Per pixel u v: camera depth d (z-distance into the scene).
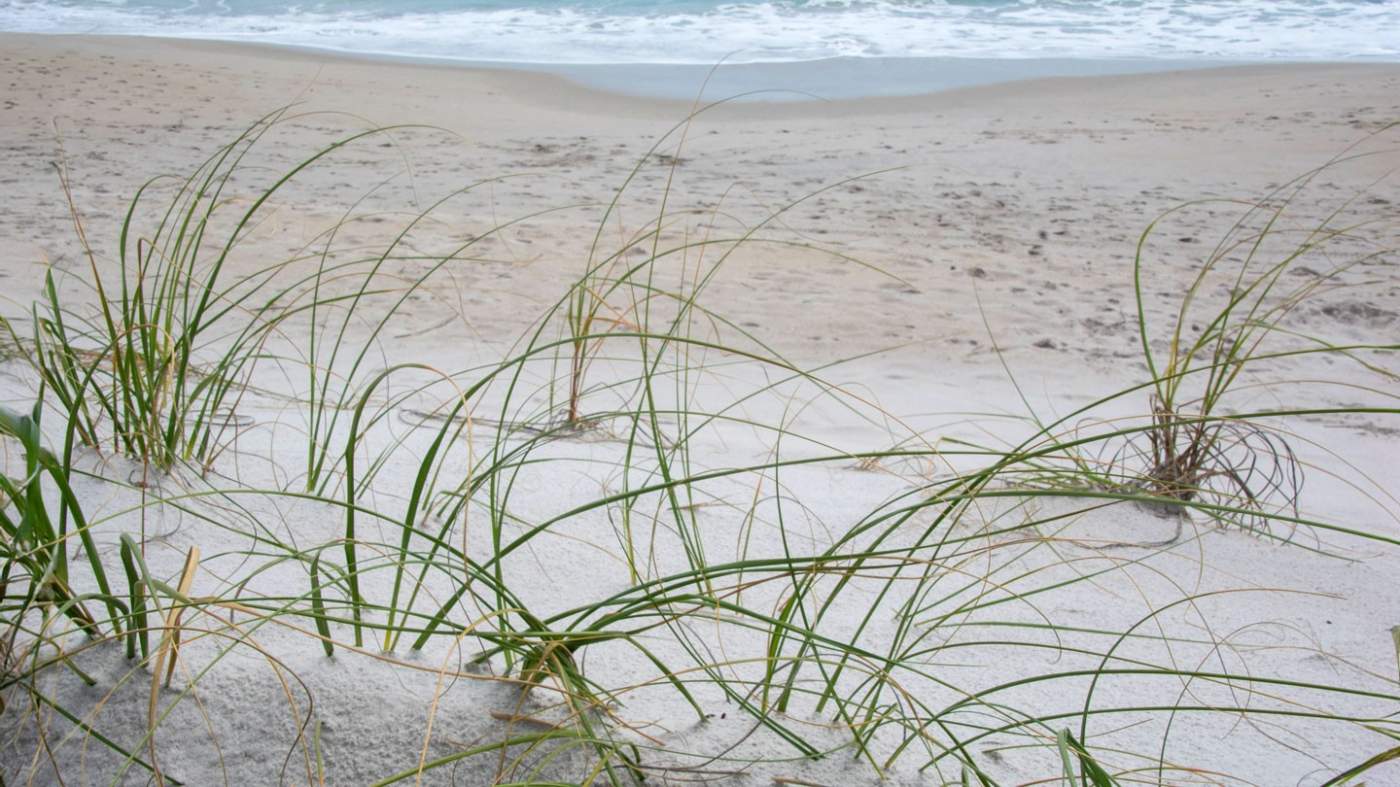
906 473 3.40
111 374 2.88
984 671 2.02
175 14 22.34
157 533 2.29
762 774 1.66
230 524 2.37
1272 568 2.61
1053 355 5.91
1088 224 8.49
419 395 4.41
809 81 15.09
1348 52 16.70
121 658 1.79
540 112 13.17
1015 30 19.20
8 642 1.78
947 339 6.11
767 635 2.09
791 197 9.18
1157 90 14.05
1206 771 1.72
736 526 2.62
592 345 4.45
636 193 9.23
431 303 6.25
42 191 8.48
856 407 4.93
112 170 9.48
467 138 11.48
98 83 13.74
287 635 1.91
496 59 17.19
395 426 3.46
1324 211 8.70
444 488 2.70
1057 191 9.43
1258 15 20.05
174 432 2.69
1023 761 1.74
